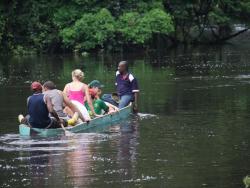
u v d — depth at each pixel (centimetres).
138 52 7731
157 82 4403
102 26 7744
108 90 3938
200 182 1800
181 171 1927
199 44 8925
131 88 3166
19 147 2305
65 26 7988
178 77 4700
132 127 2702
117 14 8038
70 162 2059
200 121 2802
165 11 8356
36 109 2539
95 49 7906
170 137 2458
